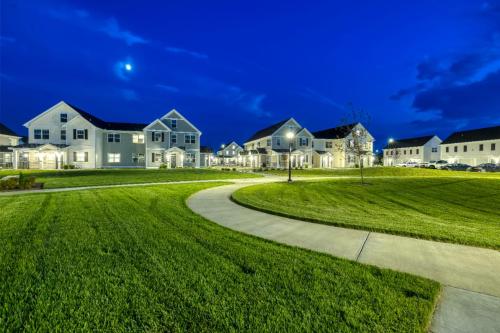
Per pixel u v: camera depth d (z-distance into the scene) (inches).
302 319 115.0
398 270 164.6
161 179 840.3
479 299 132.2
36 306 121.7
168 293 134.6
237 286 142.3
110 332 106.4
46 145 1300.4
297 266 168.6
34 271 155.6
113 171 1123.9
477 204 487.2
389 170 1461.6
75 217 288.5
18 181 563.2
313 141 2034.9
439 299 132.3
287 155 1870.1
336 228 266.1
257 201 428.8
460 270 165.9
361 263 174.6
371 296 133.0
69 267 161.9
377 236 239.0
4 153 1428.4
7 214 299.1
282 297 132.0
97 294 132.4
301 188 667.4
